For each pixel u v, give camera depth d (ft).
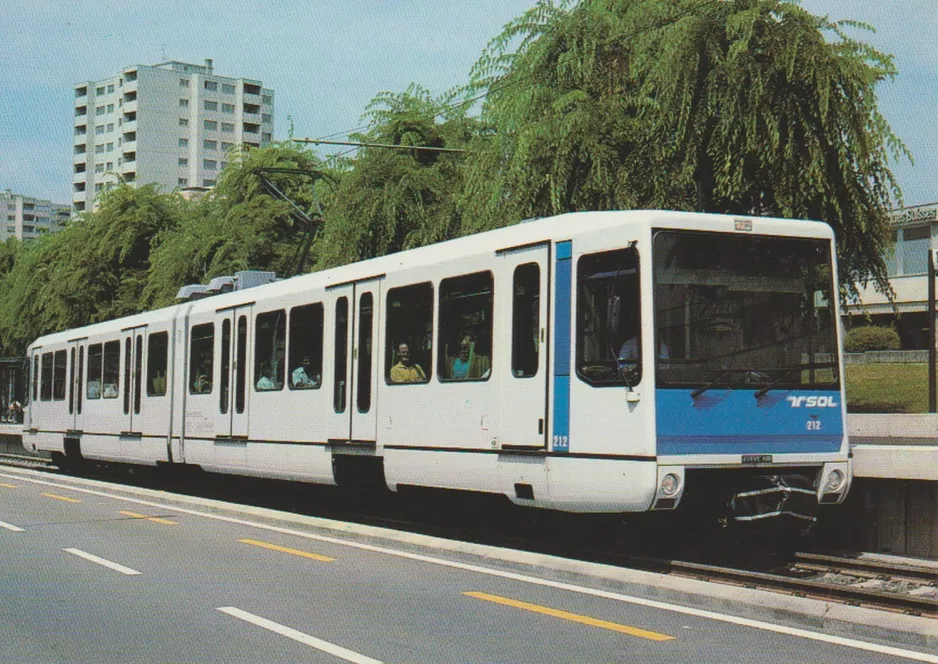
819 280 36.99
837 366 36.94
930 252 85.71
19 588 31.04
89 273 135.13
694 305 34.58
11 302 146.51
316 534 43.19
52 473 88.22
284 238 115.34
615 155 65.82
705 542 40.63
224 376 58.18
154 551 38.40
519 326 38.19
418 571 33.86
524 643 23.89
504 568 34.40
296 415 51.21
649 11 70.03
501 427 38.60
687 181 65.31
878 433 90.27
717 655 22.74
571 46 69.05
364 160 90.27
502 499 42.78
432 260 43.04
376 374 45.68
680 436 33.73
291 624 25.96
